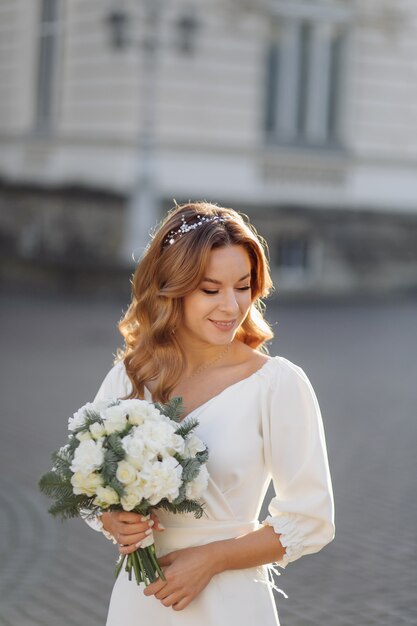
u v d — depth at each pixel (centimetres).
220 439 282
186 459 269
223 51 2225
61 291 2130
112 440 267
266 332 313
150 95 2141
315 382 1277
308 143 2298
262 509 728
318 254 2280
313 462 280
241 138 2242
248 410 284
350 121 2331
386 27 2336
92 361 1397
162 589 272
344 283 2295
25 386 1210
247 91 2245
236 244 285
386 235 2330
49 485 275
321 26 2303
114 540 293
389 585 583
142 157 2142
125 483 263
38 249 2269
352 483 809
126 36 2116
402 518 716
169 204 2200
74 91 2169
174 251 284
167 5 2164
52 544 656
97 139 2166
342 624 522
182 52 2186
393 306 2127
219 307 283
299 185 2277
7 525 696
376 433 995
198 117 2216
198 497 274
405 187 2356
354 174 2314
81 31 2098
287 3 2270
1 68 2167
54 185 2238
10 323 1727
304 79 2297
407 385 1271
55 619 526
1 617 527
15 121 2238
